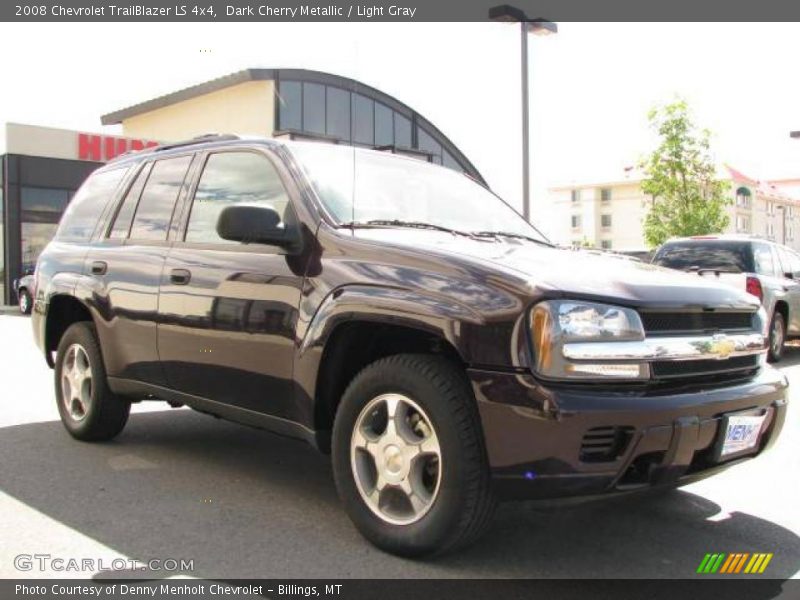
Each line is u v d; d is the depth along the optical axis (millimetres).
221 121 28781
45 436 5574
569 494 2912
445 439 3094
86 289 5090
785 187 109000
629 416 2914
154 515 3891
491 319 3023
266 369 3834
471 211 4656
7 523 3771
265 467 4789
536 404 2896
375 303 3332
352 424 3473
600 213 77250
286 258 3816
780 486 4566
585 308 3029
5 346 12328
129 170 5316
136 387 4793
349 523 3795
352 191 4098
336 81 28625
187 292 4270
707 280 3740
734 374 3494
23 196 24609
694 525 3896
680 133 28906
